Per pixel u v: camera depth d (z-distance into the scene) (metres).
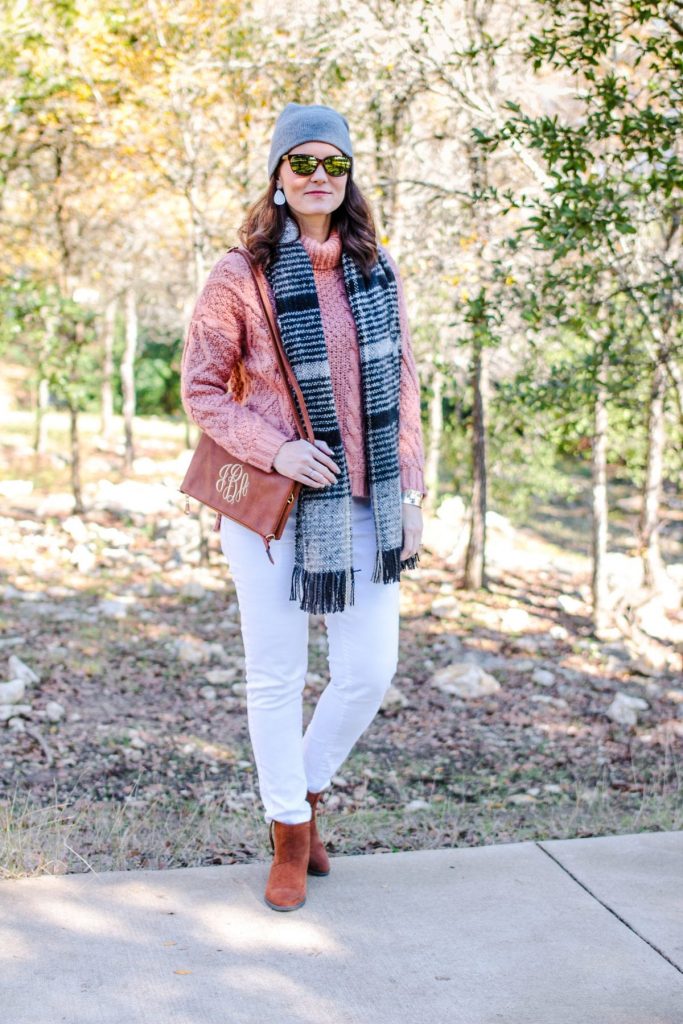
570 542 11.65
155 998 2.13
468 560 8.77
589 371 5.00
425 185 6.14
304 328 2.38
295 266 2.40
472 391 9.38
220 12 7.08
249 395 2.47
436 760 4.48
